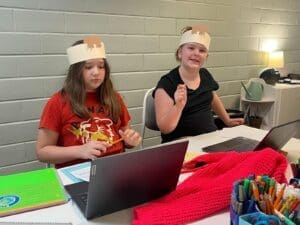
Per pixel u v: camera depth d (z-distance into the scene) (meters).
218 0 2.95
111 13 2.39
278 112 2.98
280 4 3.46
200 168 1.22
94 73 1.53
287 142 1.61
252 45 3.33
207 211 0.93
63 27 2.20
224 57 3.13
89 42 1.54
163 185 1.01
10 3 1.98
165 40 2.71
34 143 2.22
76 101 1.53
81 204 0.97
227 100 3.25
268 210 0.75
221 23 3.02
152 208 0.94
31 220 0.90
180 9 2.73
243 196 0.78
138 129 2.71
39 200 0.98
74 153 1.38
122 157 0.85
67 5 2.19
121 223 0.90
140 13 2.53
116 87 2.52
